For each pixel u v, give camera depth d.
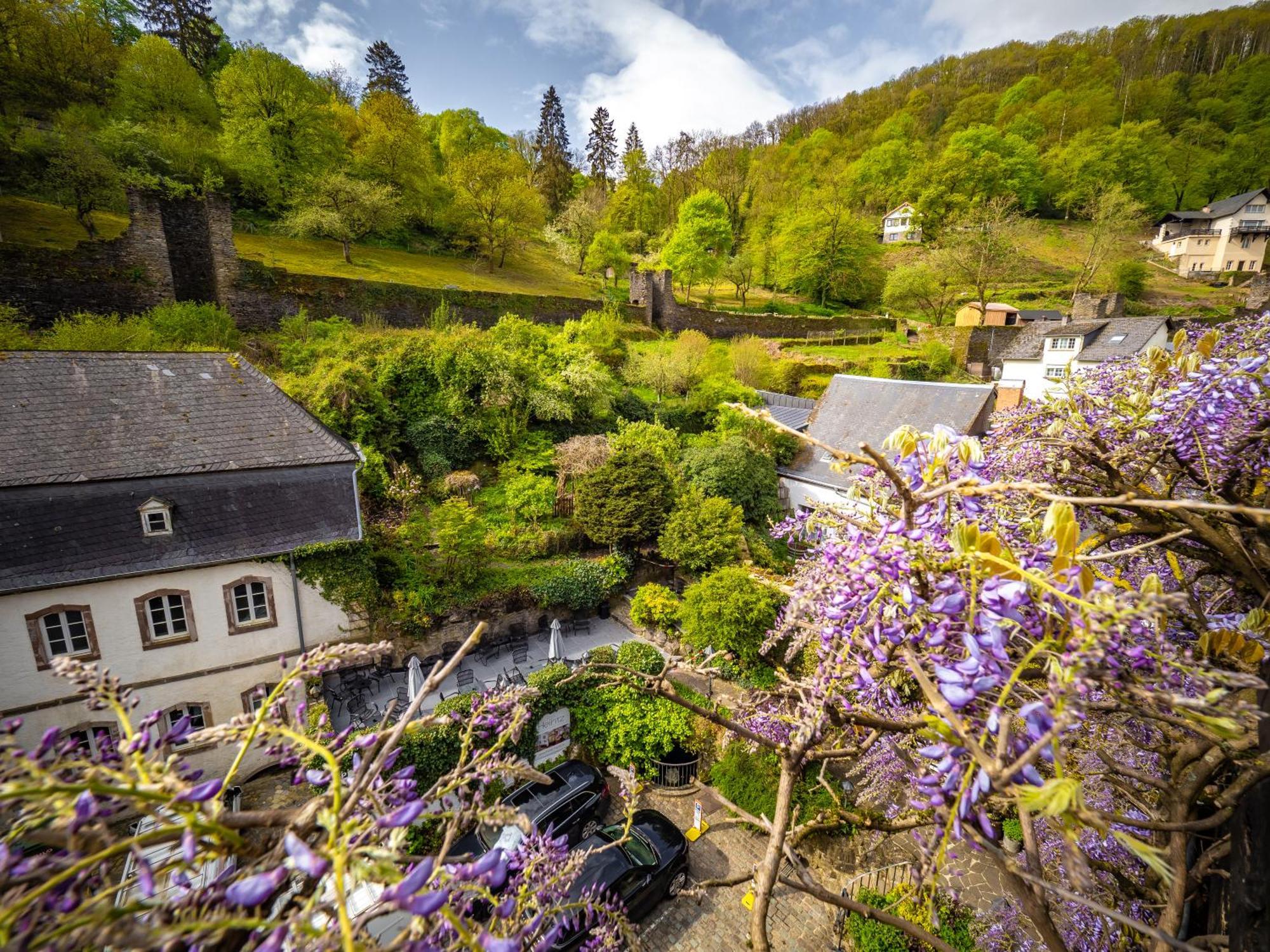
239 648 12.22
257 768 11.52
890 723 2.21
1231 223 60.50
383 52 67.50
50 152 27.81
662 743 12.36
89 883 1.23
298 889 1.40
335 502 13.16
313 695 12.87
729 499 20.64
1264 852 1.81
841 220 55.38
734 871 10.50
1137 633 1.57
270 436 12.92
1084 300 39.66
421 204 47.19
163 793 1.27
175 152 33.78
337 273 34.38
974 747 1.44
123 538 11.04
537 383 23.78
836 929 9.02
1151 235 68.88
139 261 22.55
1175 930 2.07
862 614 2.07
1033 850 1.36
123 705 1.47
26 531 10.33
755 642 12.73
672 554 16.81
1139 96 82.12
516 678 12.49
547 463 21.38
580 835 10.70
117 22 46.12
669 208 72.50
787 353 39.81
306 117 40.72
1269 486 2.92
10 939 0.99
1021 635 1.92
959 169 65.38
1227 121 77.31
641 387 30.50
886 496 2.91
